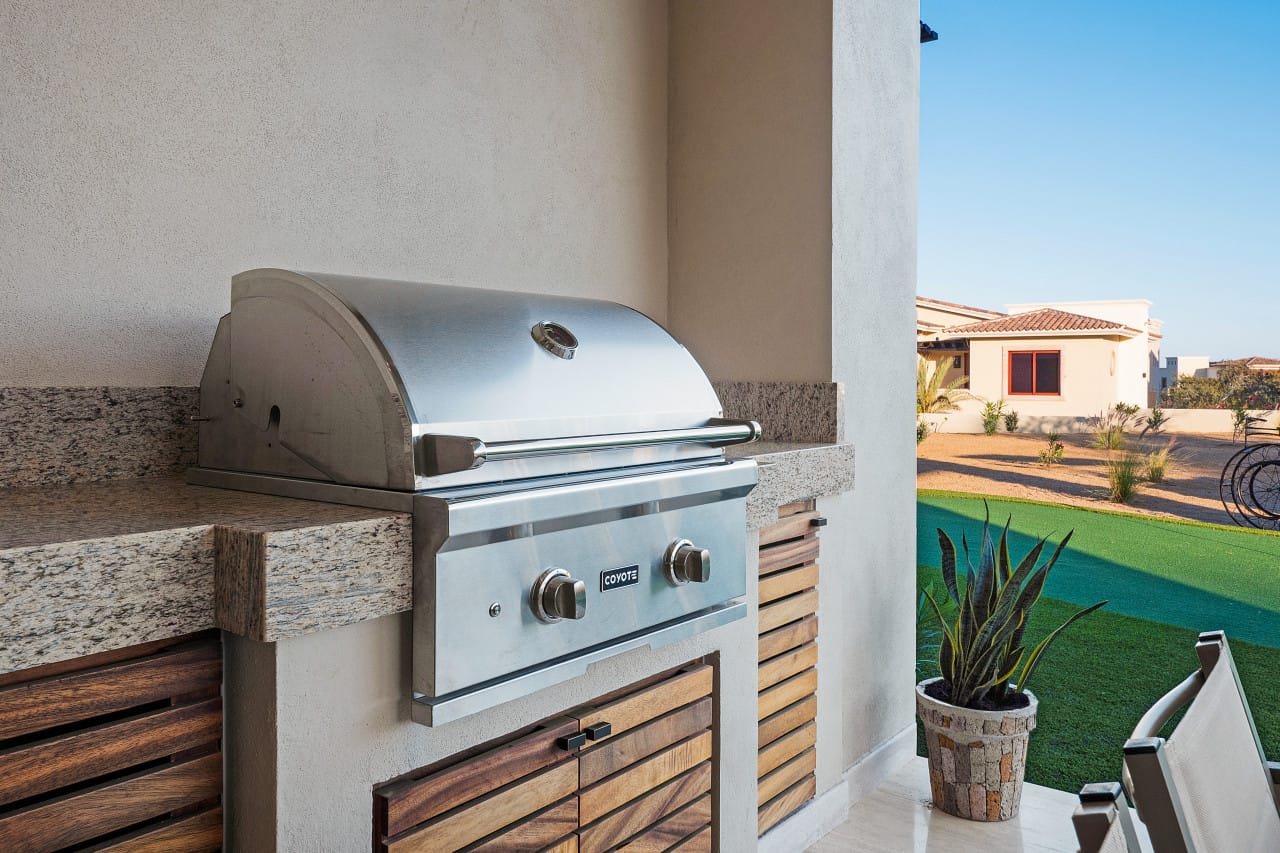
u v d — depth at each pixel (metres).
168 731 1.25
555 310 1.80
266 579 1.17
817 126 2.69
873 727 3.06
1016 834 2.70
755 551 2.21
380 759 1.38
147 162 1.70
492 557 1.41
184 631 1.20
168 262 1.73
